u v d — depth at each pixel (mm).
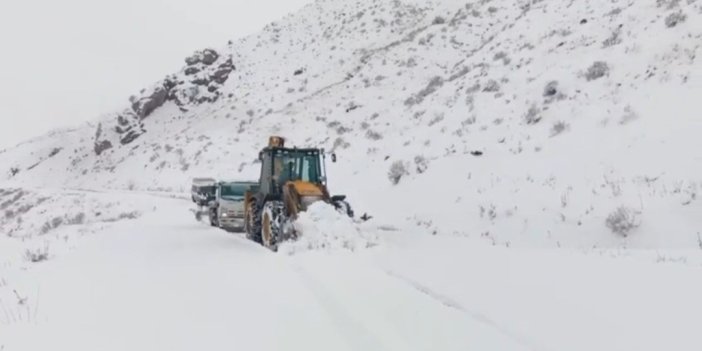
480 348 4762
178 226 16672
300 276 7840
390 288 6848
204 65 60312
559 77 19516
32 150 68125
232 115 47500
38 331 5406
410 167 18828
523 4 38938
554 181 13633
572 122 16188
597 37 21500
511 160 15773
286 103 45219
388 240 10805
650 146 12945
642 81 16219
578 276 7004
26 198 43156
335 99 39125
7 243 16750
